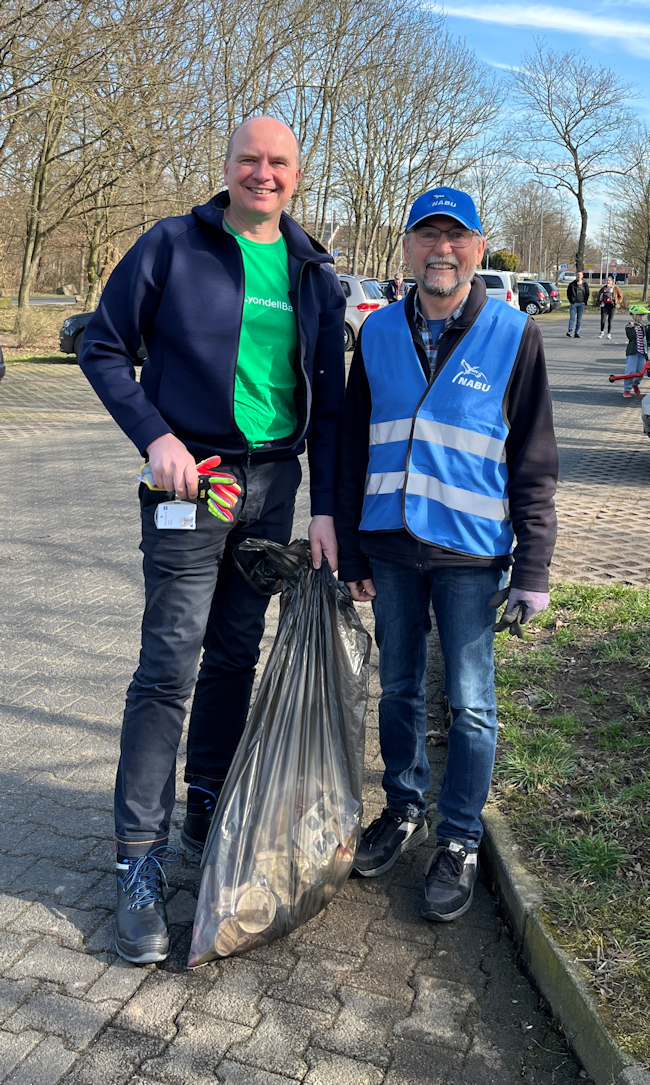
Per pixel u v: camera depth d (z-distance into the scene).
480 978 2.28
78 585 5.29
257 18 21.83
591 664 3.76
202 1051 2.04
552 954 2.15
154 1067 2.00
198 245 2.30
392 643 2.59
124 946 2.30
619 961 2.10
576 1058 2.01
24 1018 2.13
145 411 2.26
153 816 2.43
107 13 17.62
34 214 21.97
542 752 3.07
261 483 2.46
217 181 20.91
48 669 4.13
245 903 2.23
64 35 17.17
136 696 2.40
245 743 2.33
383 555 2.49
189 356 2.30
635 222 49.59
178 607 2.36
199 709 2.73
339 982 2.26
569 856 2.53
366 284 18.44
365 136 34.12
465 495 2.38
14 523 6.66
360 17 27.20
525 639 4.09
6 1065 2.00
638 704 3.35
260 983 2.25
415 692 2.66
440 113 36.91
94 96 18.20
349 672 2.39
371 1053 2.04
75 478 8.26
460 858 2.53
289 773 2.30
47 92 18.36
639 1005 1.98
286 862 2.27
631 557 5.51
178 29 18.78
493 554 2.40
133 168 20.12
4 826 2.90
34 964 2.30
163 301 2.29
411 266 2.35
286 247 2.42
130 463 9.01
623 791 2.81
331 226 37.41
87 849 2.79
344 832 2.38
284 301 2.39
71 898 2.57
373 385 2.48
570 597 4.56
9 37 16.98
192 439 2.38
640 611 4.27
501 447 2.38
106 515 6.88
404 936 2.44
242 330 2.32
